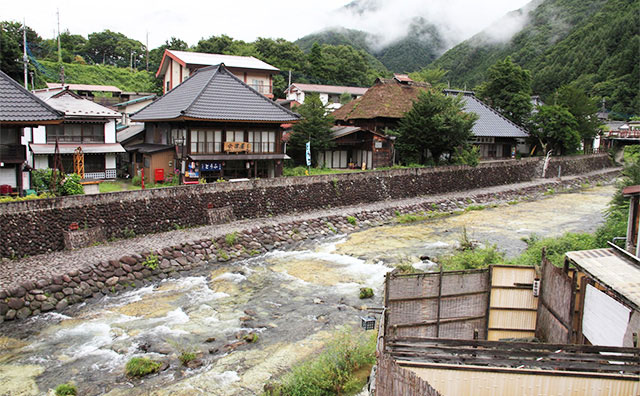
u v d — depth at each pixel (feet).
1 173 74.79
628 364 27.17
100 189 99.60
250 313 55.93
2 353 46.06
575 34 312.29
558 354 27.63
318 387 37.78
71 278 59.52
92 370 43.16
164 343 48.29
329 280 67.46
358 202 111.86
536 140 178.40
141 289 63.31
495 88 190.29
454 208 119.24
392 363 25.63
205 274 69.46
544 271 41.16
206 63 161.79
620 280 33.73
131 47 281.33
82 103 115.55
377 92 153.28
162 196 81.25
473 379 27.40
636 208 47.14
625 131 203.31
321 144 133.80
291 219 93.71
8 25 194.39
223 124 107.24
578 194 144.56
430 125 131.85
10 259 63.93
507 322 42.65
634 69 257.34
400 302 39.34
